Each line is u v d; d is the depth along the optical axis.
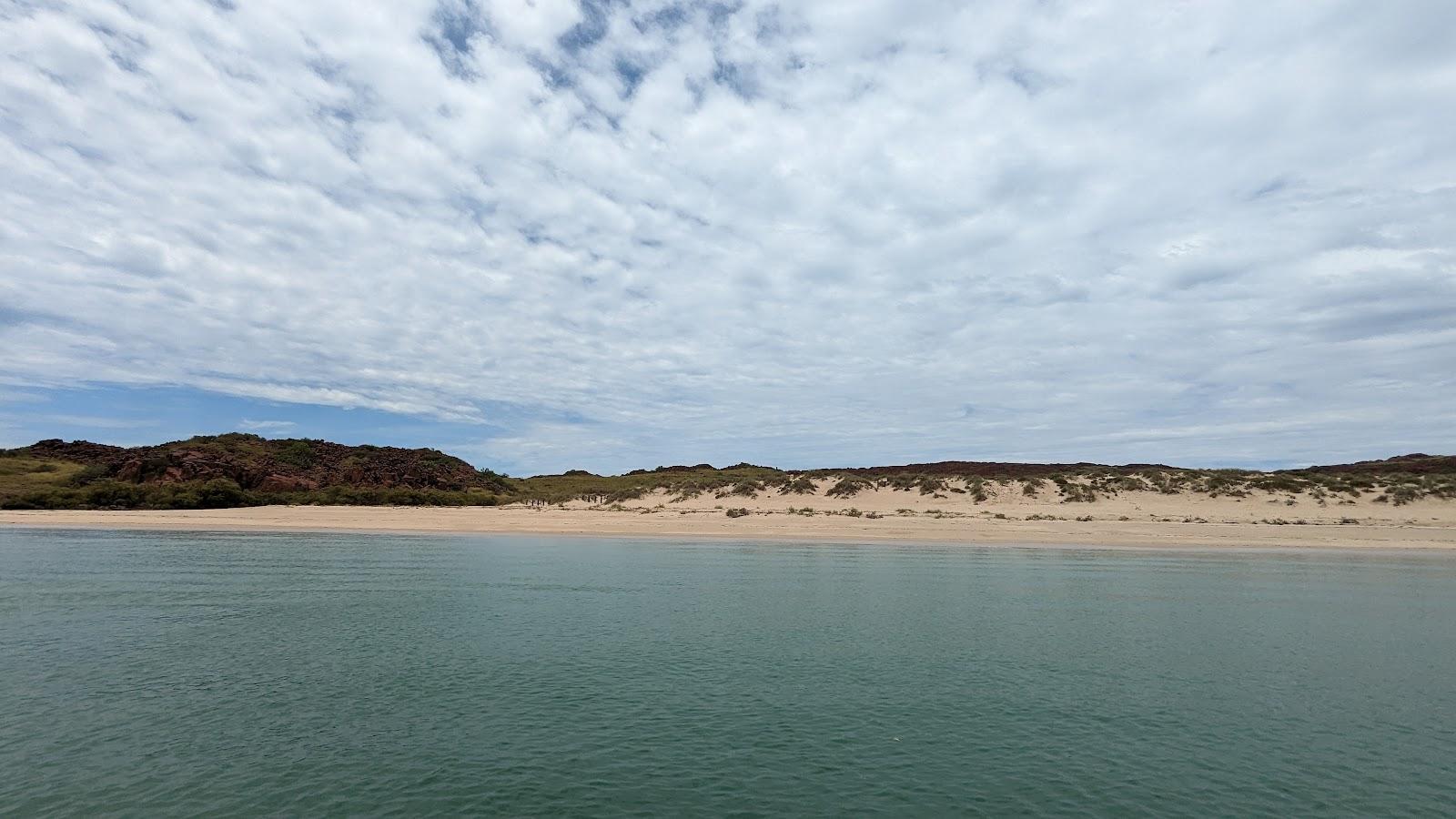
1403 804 11.67
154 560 40.09
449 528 64.00
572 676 18.02
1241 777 12.63
